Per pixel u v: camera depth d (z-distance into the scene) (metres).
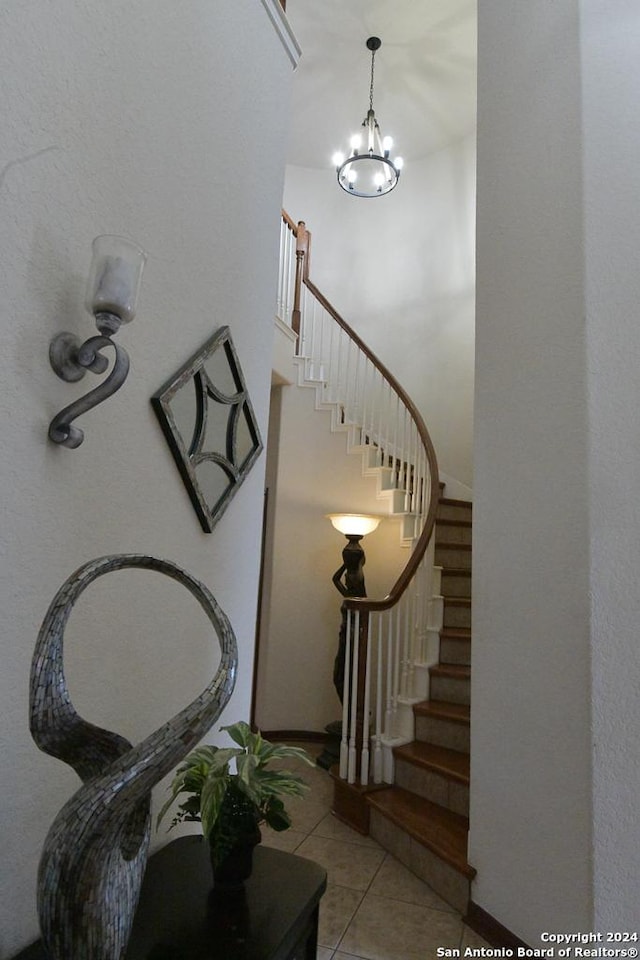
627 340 1.80
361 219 5.79
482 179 2.43
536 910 1.79
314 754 4.06
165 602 1.23
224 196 1.46
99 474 1.03
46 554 0.91
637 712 1.63
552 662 1.83
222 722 1.45
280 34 1.77
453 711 3.00
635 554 1.70
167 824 1.26
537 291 2.06
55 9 0.93
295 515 4.51
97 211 1.02
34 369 0.88
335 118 5.21
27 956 0.84
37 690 0.70
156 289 1.19
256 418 1.64
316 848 2.66
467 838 2.32
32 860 0.88
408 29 4.25
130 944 0.88
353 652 3.14
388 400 4.62
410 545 4.18
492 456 2.21
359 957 1.88
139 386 1.14
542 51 2.16
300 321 4.71
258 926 0.94
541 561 1.92
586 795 1.65
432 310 5.36
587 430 1.80
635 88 1.93
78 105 0.98
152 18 1.19
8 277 0.84
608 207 1.89
